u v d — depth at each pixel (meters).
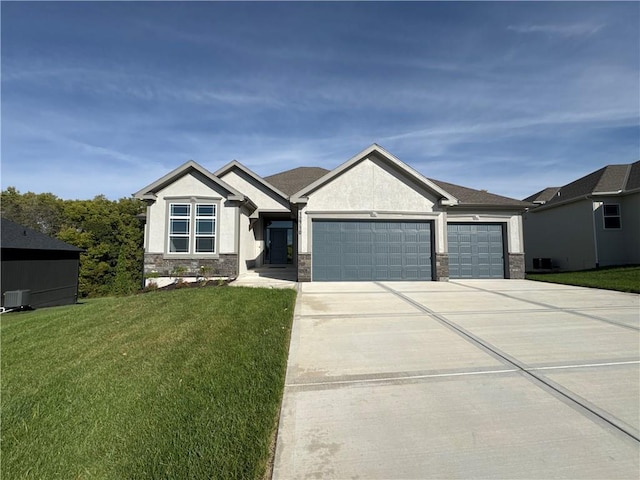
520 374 3.94
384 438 2.70
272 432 2.84
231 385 3.66
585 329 5.84
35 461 2.64
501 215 14.29
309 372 4.05
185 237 13.44
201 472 2.34
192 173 13.61
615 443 2.59
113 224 34.72
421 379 3.83
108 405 3.43
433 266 12.98
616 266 16.16
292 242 18.86
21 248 16.05
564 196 20.00
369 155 12.96
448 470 2.32
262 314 6.63
